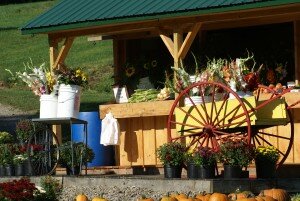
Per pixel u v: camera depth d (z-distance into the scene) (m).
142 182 15.02
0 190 12.58
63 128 27.16
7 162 16.89
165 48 19.02
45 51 42.88
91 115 18.88
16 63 40.66
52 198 13.04
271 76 17.64
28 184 12.70
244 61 16.19
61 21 18.06
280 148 16.52
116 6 17.84
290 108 15.48
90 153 17.16
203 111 15.45
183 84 16.36
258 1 15.66
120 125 18.25
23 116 29.94
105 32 18.03
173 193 14.28
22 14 52.62
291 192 14.62
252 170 16.67
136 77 19.20
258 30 17.92
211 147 15.34
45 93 17.53
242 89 15.74
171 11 16.61
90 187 15.61
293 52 17.48
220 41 18.34
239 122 14.85
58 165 17.39
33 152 16.86
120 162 18.31
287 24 17.56
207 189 14.12
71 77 17.27
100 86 34.25
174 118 17.23
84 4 18.62
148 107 17.45
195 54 18.50
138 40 19.44
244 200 11.73
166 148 15.13
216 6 16.11
